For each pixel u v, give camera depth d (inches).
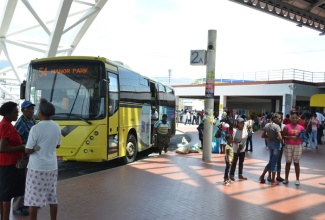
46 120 195.0
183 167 441.4
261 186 345.4
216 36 494.9
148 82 584.4
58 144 199.5
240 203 281.1
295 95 1311.5
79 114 398.6
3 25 1025.5
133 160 497.7
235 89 1509.6
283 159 550.3
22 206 233.6
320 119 866.8
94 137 395.2
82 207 258.2
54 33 864.3
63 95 405.7
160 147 573.9
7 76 1355.8
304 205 280.1
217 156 553.3
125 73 470.0
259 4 783.7
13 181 208.1
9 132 201.0
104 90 399.9
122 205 266.2
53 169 194.1
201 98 2033.7
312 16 904.9
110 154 412.5
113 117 420.8
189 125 1657.2
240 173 378.6
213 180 366.3
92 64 405.1
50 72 413.4
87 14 984.9
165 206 267.0
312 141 746.2
